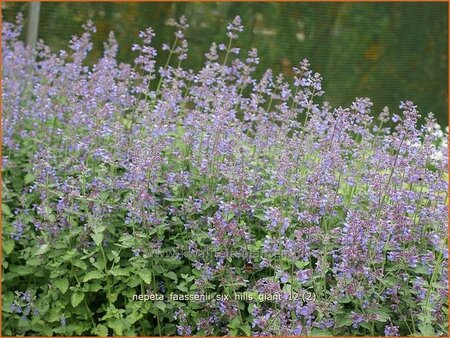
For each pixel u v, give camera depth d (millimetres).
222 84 5410
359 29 11273
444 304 4418
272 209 4141
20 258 5367
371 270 4176
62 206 4789
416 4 11859
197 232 4789
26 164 5609
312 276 4117
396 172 4715
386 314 4137
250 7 10086
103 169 4961
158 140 4840
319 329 4168
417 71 12109
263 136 5199
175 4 9531
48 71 6488
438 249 4266
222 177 5004
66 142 5410
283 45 10453
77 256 4891
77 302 4707
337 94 11102
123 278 4836
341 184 5320
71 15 8914
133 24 9328
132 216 4734
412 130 4391
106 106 5121
